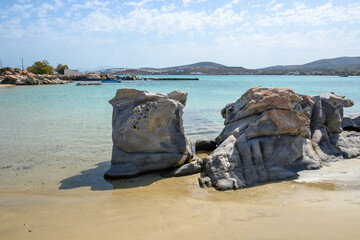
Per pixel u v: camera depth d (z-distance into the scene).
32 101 26.88
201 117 17.80
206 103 25.50
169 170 7.99
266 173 7.18
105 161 8.98
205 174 7.50
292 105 8.16
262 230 4.22
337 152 8.95
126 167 7.69
